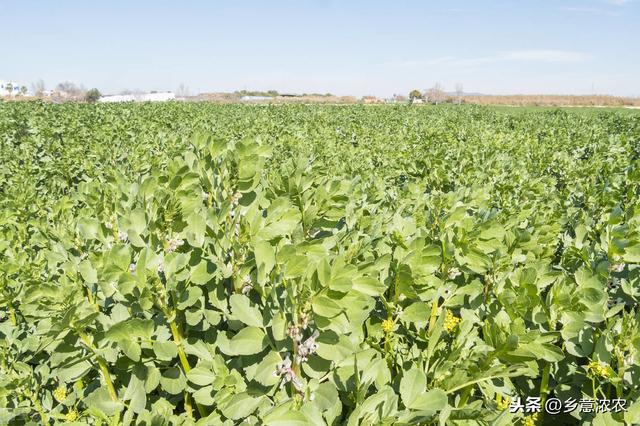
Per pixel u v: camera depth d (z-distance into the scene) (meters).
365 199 4.09
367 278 1.86
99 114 26.39
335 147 10.73
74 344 2.36
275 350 2.06
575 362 2.69
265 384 1.98
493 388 2.40
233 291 2.64
